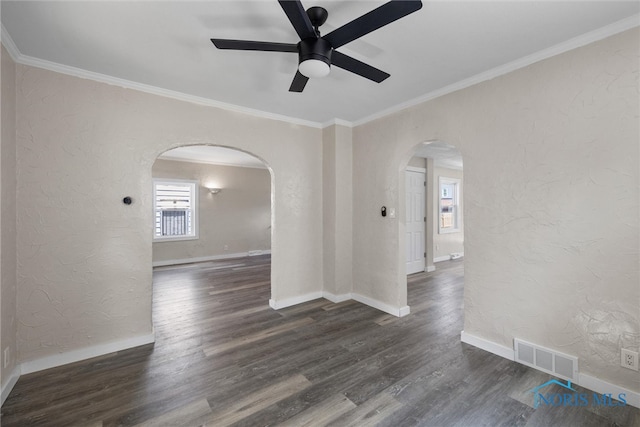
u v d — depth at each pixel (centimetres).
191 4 165
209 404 187
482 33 192
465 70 243
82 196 242
